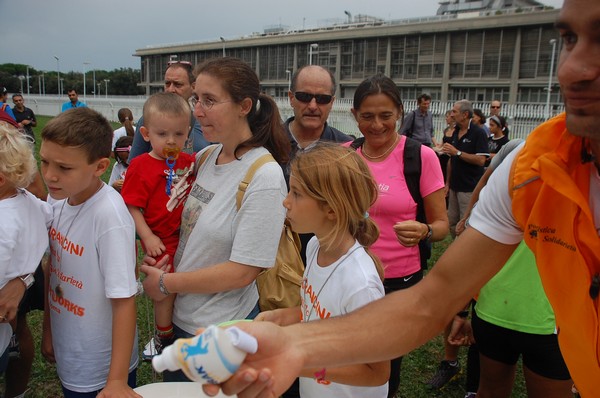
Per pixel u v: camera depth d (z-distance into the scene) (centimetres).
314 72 337
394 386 257
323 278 181
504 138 841
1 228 190
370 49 5081
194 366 93
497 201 125
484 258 129
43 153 184
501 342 246
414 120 984
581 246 108
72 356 206
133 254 202
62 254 204
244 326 107
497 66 4325
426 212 276
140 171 227
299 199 176
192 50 6569
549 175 108
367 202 179
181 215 222
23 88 8638
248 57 6134
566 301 117
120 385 187
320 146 186
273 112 211
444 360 346
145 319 413
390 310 129
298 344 114
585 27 90
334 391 179
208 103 196
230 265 191
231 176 202
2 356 224
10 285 197
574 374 127
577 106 94
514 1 5500
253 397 99
